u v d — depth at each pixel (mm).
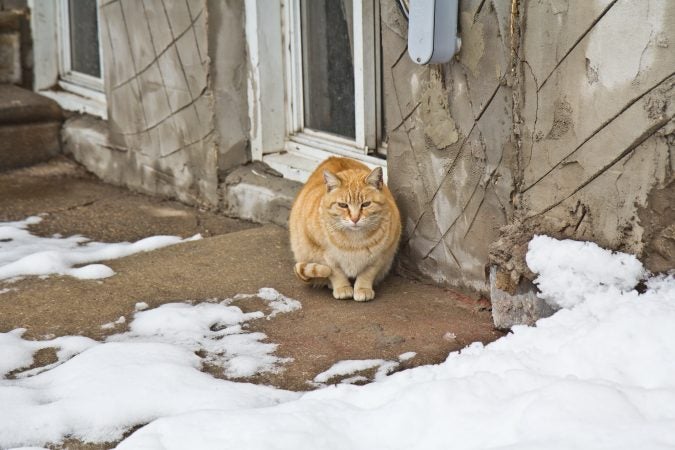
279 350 3082
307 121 3980
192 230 3896
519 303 3057
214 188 4000
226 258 3576
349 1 3742
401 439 2691
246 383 2934
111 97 4324
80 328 3211
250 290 3381
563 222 3033
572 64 2953
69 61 4762
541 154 3041
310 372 2990
